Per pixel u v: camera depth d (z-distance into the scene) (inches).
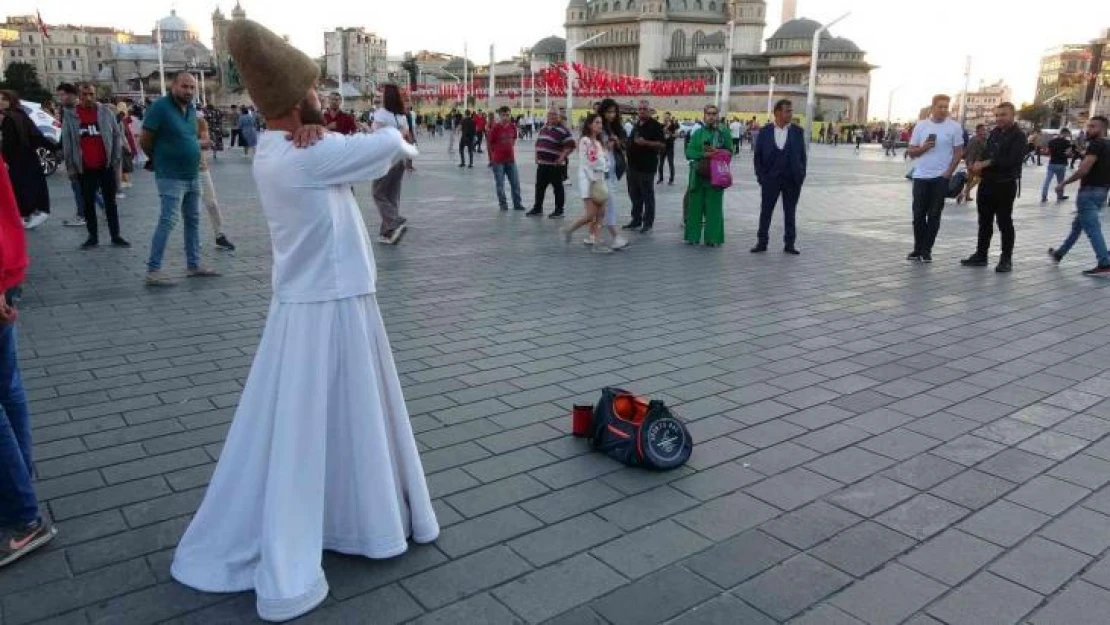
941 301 301.6
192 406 179.8
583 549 124.6
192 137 298.7
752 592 114.1
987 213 369.4
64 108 357.7
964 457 161.0
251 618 106.4
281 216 104.1
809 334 250.5
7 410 125.2
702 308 281.7
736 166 1191.6
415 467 122.1
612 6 5123.0
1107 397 197.3
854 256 400.2
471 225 484.7
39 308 264.5
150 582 114.3
